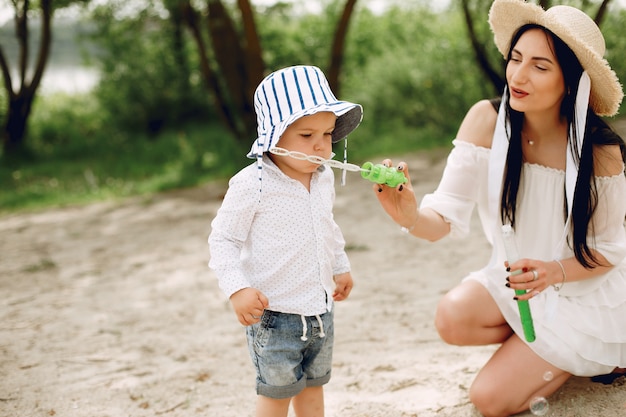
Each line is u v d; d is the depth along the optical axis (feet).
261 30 46.62
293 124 6.86
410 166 28.55
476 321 8.67
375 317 12.24
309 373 7.44
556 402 8.29
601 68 7.34
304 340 7.06
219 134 40.63
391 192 7.70
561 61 7.47
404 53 40.63
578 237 7.90
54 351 11.66
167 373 10.54
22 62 39.01
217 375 10.37
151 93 46.09
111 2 38.42
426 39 41.88
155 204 25.82
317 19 49.08
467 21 31.35
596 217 8.05
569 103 7.74
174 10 37.19
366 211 21.43
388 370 9.96
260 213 6.93
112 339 12.17
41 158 39.83
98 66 48.34
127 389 10.04
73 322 13.19
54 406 9.57
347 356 10.63
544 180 8.25
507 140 8.21
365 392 9.34
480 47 31.68
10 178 33.91
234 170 30.86
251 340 7.16
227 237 6.92
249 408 9.21
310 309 7.02
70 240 20.89
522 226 8.50
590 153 7.77
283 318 7.00
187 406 9.40
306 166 6.93
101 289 15.40
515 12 7.70
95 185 30.58
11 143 39.50
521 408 8.13
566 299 8.30
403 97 38.22
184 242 19.48
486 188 8.64
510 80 7.74
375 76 39.93
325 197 7.27
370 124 38.32
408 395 9.10
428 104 37.24
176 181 29.60
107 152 40.81
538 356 8.09
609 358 8.16
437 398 8.93
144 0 38.81
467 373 9.57
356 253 16.69
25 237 21.79
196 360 11.02
